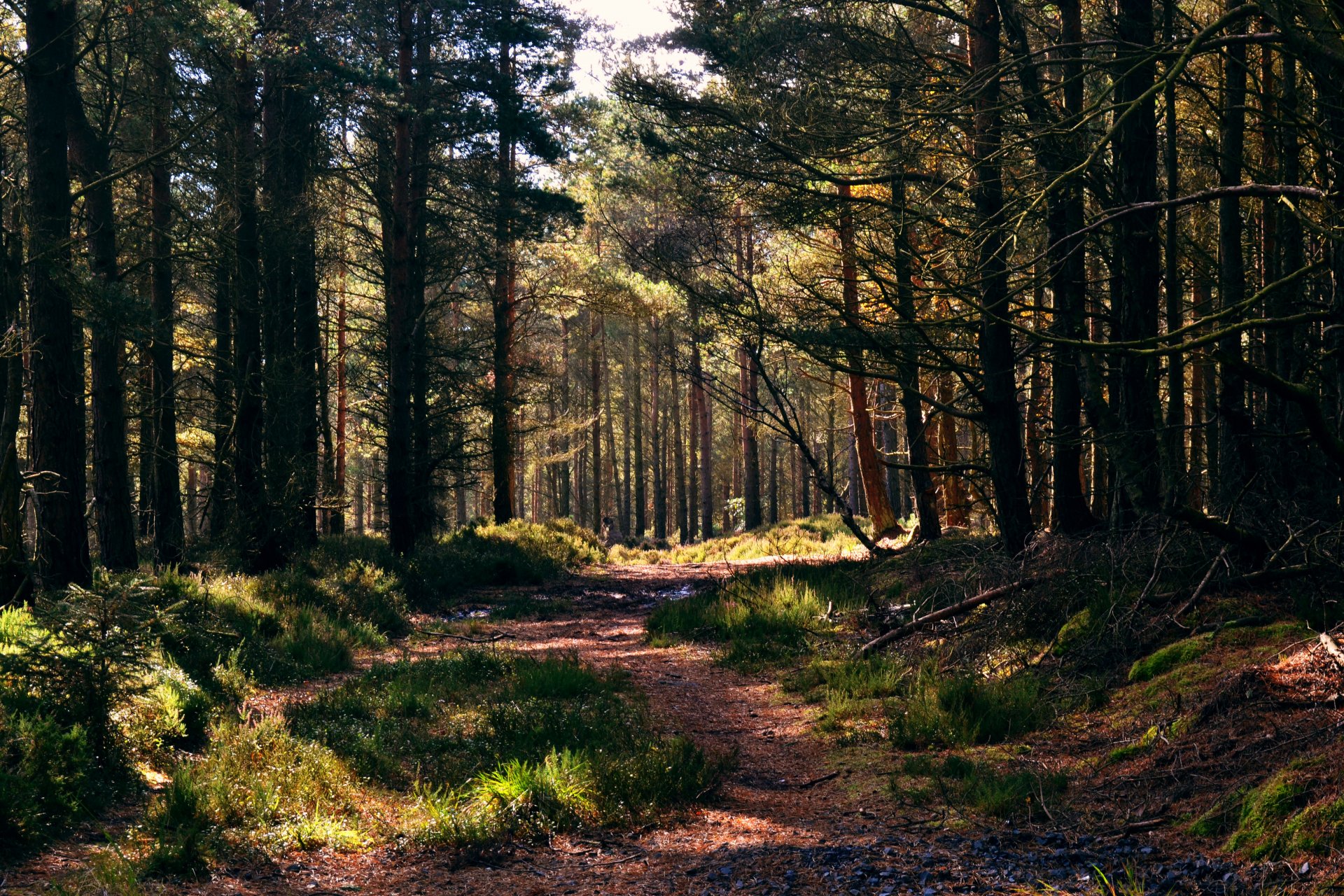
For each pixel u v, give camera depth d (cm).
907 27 1461
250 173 1672
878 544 2339
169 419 1809
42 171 1169
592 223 3070
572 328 4441
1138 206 714
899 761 748
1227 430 952
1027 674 877
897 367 1444
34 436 1211
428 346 2608
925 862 532
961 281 1221
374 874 534
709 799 681
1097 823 581
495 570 2266
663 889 512
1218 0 1253
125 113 1700
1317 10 588
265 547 1708
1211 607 817
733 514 5522
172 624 948
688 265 1477
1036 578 1012
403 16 2164
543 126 2239
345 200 2505
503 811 617
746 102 1264
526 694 954
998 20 1245
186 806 579
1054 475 1256
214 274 1808
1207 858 516
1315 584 790
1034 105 1109
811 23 1232
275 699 973
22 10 1209
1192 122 1285
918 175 1229
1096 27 1293
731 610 1448
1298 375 922
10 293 1122
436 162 2462
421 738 790
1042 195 736
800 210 1350
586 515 5484
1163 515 938
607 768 678
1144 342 646
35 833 520
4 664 651
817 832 606
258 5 1816
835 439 5394
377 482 3403
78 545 1196
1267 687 649
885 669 1012
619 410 5606
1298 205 764
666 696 1036
